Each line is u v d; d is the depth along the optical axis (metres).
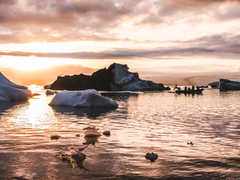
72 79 56.50
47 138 6.61
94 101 16.80
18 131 7.69
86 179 3.67
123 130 8.05
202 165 4.43
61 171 4.00
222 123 9.74
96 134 7.18
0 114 12.38
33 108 15.52
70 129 8.11
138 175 3.88
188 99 25.42
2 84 22.33
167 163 4.52
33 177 3.73
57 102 17.97
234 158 4.89
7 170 4.03
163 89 54.28
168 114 12.81
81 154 4.98
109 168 4.19
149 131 7.88
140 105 18.33
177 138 6.82
